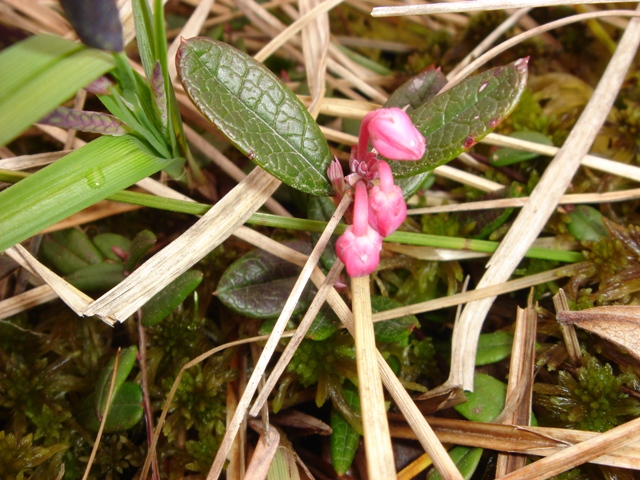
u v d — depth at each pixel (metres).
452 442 0.10
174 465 0.10
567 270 0.11
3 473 0.09
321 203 0.10
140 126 0.09
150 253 0.12
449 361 0.11
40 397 0.10
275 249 0.10
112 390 0.10
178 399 0.10
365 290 0.09
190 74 0.09
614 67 0.12
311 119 0.09
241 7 0.14
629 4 0.14
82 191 0.08
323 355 0.10
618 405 0.10
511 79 0.09
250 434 0.10
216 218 0.10
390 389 0.09
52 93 0.08
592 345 0.10
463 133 0.09
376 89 0.14
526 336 0.10
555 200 0.11
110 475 0.10
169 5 0.15
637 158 0.13
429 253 0.11
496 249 0.11
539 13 0.15
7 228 0.08
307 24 0.12
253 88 0.09
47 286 0.11
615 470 0.09
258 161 0.09
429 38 0.15
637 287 0.11
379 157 0.09
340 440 0.10
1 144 0.07
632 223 0.12
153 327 0.11
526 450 0.09
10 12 0.13
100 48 0.08
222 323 0.11
